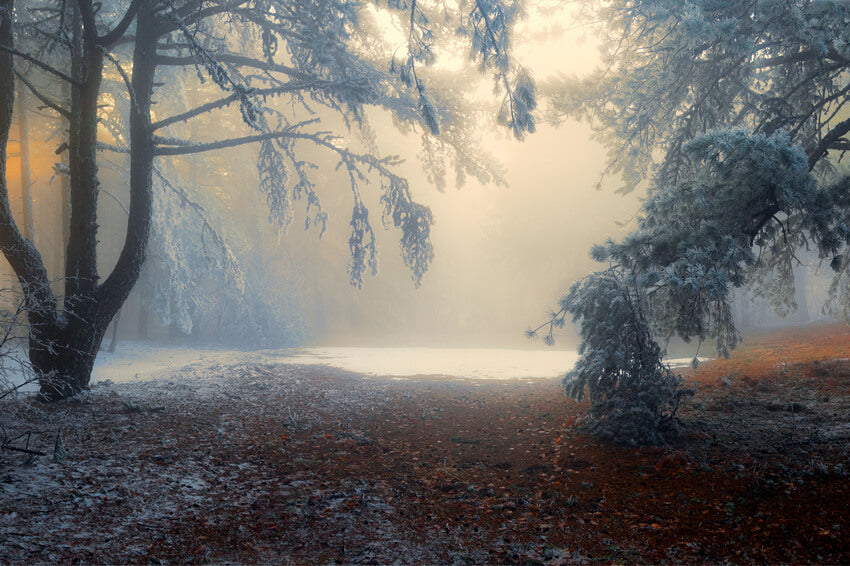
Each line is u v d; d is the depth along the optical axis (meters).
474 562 5.14
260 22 13.54
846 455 6.78
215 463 7.68
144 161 12.97
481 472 7.80
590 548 5.40
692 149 8.16
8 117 11.14
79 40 13.27
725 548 5.17
